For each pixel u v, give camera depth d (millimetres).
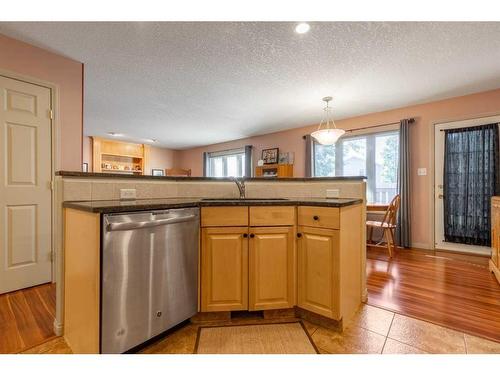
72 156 2600
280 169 5453
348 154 4832
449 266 3025
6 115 2203
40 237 2385
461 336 1580
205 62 2668
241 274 1752
